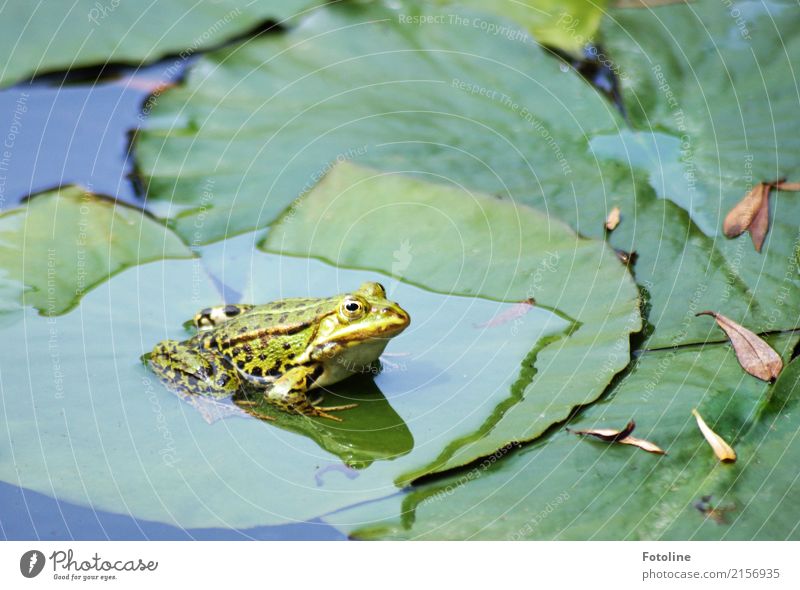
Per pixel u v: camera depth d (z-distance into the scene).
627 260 6.01
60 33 7.76
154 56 7.68
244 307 5.72
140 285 5.96
